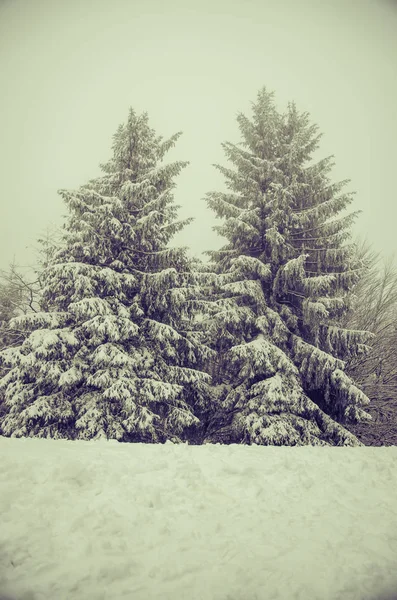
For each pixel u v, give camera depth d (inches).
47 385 625.0
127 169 699.4
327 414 674.8
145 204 695.7
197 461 289.1
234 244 750.5
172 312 687.1
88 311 594.2
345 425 669.3
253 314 677.9
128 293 670.5
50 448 303.1
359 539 186.2
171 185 715.4
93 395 619.8
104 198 658.2
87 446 323.3
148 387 614.9
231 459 296.4
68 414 602.5
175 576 153.9
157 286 650.2
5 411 729.6
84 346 632.4
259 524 197.2
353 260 716.7
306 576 156.4
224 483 251.6
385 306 966.4
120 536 178.7
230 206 714.8
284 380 629.9
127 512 198.7
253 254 731.4
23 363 592.4
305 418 645.9
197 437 701.3
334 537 186.9
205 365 745.6
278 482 257.8
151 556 165.8
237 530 189.9
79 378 598.5
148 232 674.2
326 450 356.5
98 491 218.8
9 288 980.6
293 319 688.4
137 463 269.0
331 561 166.9
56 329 621.9
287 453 334.3
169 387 619.2
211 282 695.1
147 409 600.7
